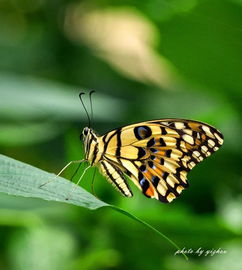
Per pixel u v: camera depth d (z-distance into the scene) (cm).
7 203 99
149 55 115
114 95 115
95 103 107
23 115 104
